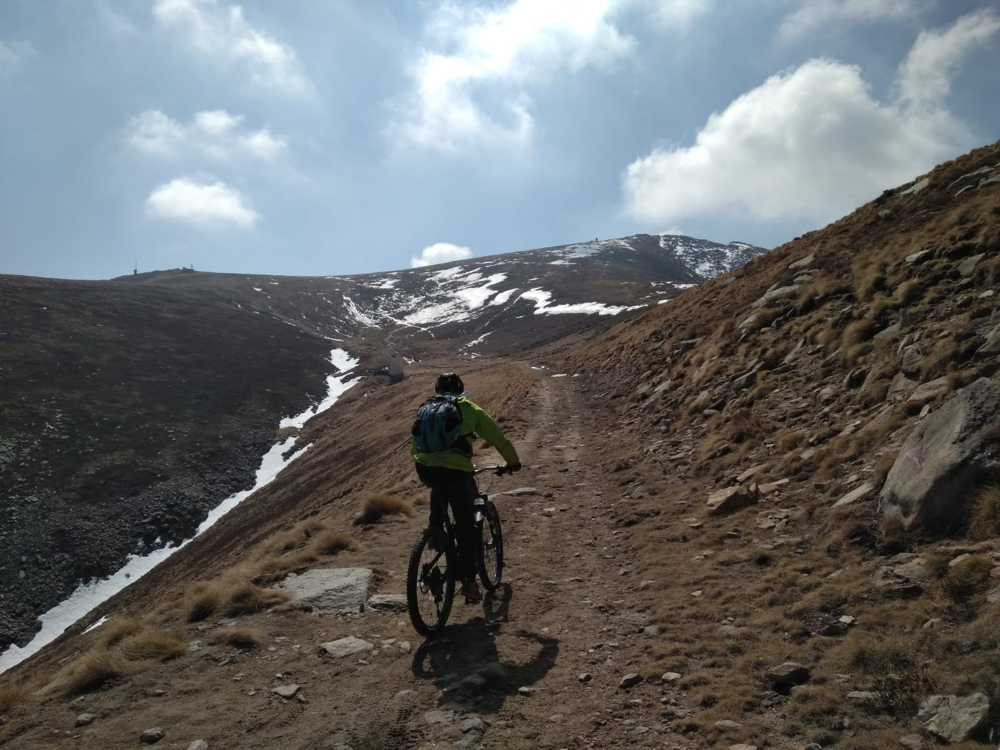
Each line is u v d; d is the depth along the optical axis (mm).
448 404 5867
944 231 14125
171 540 58406
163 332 114562
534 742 4012
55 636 45344
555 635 5809
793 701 4078
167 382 93312
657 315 40375
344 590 7090
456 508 5891
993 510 5238
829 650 4586
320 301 199000
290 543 9891
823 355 12844
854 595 5227
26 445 67688
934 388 8133
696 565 7043
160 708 4617
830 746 3562
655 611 6055
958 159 21922
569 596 6844
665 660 4941
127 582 52375
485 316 171125
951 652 4047
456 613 6504
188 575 41250
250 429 82625
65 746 4109
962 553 5141
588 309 149625
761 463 9852
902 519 5980
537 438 18844
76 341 100438
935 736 3383
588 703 4504
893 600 4984
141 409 82438
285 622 6359
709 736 3879
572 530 9445
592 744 3963
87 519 58438
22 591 49125
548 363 58219
